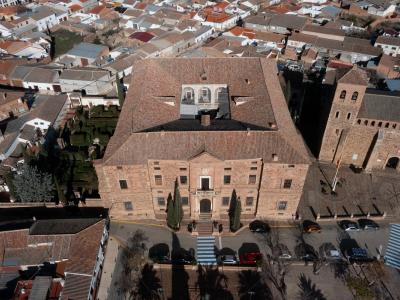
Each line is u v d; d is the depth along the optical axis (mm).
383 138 93688
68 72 140500
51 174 91438
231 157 76750
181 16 198625
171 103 92750
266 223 87438
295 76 132250
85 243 74812
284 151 77438
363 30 194500
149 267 78500
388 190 95562
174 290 74750
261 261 77250
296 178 79938
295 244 82812
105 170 78625
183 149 77562
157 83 97625
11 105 124125
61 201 87438
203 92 103875
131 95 96625
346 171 100938
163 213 89125
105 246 81500
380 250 81562
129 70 150625
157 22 195250
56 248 73750
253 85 97062
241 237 84250
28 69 146625
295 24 189500
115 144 80625
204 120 85125
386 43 169375
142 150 77875
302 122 116375
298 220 87938
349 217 87812
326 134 98375
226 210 87875
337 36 175625
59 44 189000
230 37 177250
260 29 196000
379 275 74812
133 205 86188
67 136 115438
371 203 92062
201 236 84375
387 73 151625
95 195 92375
